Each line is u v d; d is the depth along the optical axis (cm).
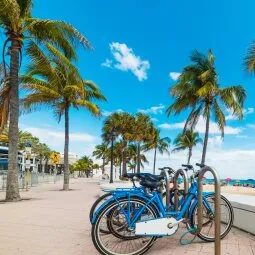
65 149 2278
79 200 1288
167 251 470
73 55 1443
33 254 461
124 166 5694
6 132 3491
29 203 1160
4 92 1400
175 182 528
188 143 6059
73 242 531
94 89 2361
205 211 525
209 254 454
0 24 1307
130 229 465
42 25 1307
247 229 586
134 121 5328
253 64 1606
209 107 2938
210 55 2864
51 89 2014
